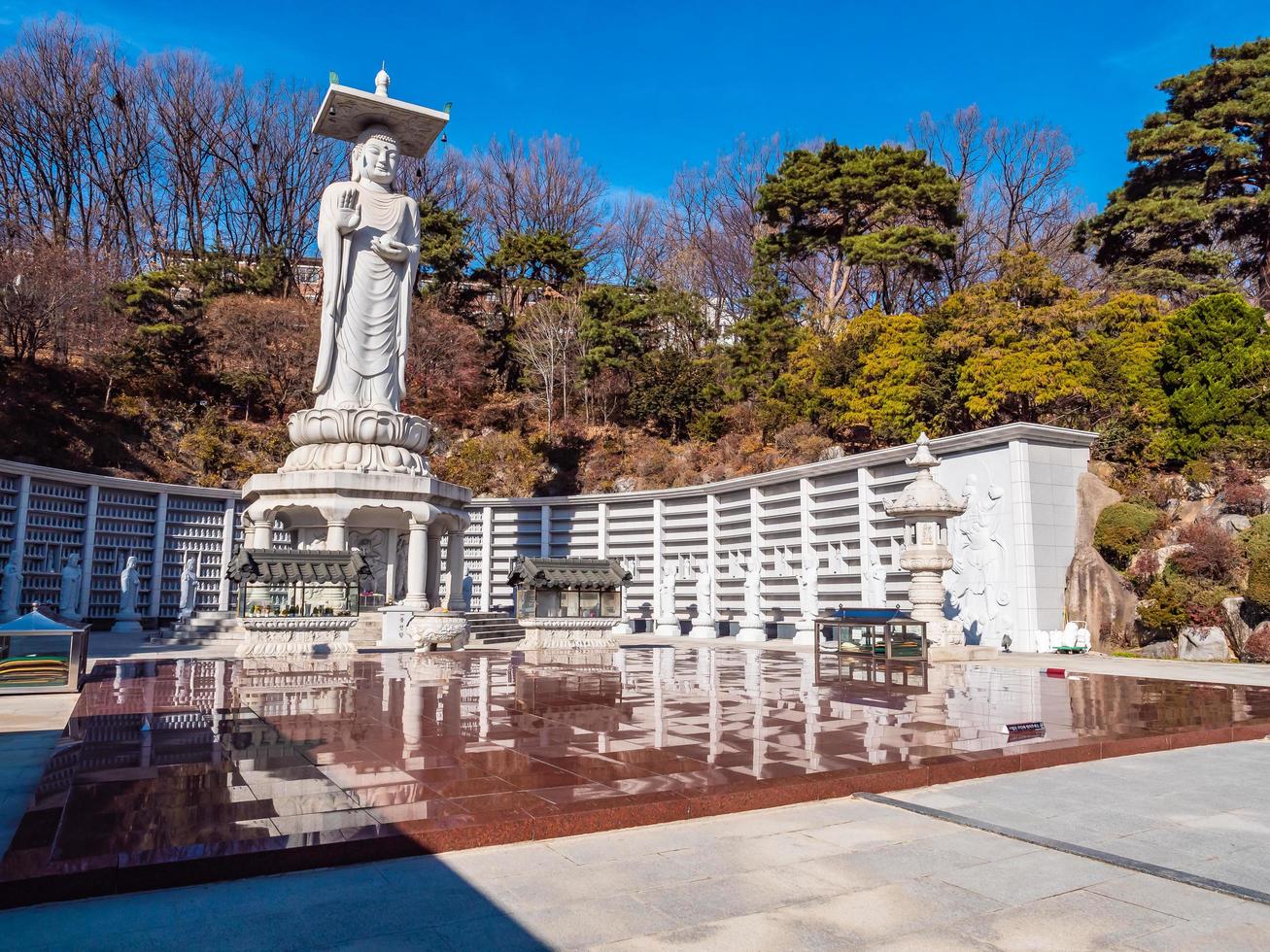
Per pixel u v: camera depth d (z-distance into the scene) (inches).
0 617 1143.6
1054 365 1266.0
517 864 214.5
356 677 624.7
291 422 1107.3
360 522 1089.4
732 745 350.6
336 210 1114.7
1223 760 354.9
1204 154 1603.1
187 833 219.5
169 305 1772.9
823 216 1962.4
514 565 937.5
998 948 163.5
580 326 1994.3
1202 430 1192.2
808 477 1316.4
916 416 1440.7
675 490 1567.4
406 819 234.7
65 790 268.2
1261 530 968.3
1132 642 991.6
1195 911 182.2
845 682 608.1
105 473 1469.0
